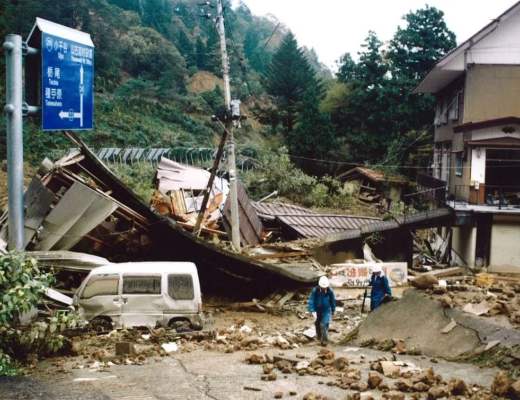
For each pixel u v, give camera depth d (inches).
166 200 1118.4
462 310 413.4
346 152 2053.4
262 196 1675.7
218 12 942.4
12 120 426.9
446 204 1112.8
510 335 354.0
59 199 746.2
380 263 880.3
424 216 1063.6
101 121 2022.6
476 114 1176.2
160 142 2032.5
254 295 812.6
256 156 1990.7
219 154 929.5
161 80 2605.8
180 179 1267.2
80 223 720.3
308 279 797.9
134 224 771.4
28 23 2057.1
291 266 880.3
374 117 2121.1
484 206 1072.2
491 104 1173.7
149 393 283.9
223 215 1056.8
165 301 548.4
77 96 459.5
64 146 1724.9
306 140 1955.0
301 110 2128.4
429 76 1262.3
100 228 772.6
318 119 1971.0
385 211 1646.2
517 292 495.8
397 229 1064.8
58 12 2325.3
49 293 605.6
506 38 1167.0
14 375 324.5
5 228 687.1
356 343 456.1
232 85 2630.4
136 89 2448.3
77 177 738.8
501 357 336.5
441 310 421.4
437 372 324.5
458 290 491.5
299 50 2363.4
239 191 1139.3
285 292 800.9
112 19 2834.6
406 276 882.1
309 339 510.6
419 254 1300.4
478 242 1051.9
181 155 1863.9
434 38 2148.1
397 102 2111.2
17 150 432.5
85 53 466.6
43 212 711.7
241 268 797.2
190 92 2802.7
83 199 714.8
